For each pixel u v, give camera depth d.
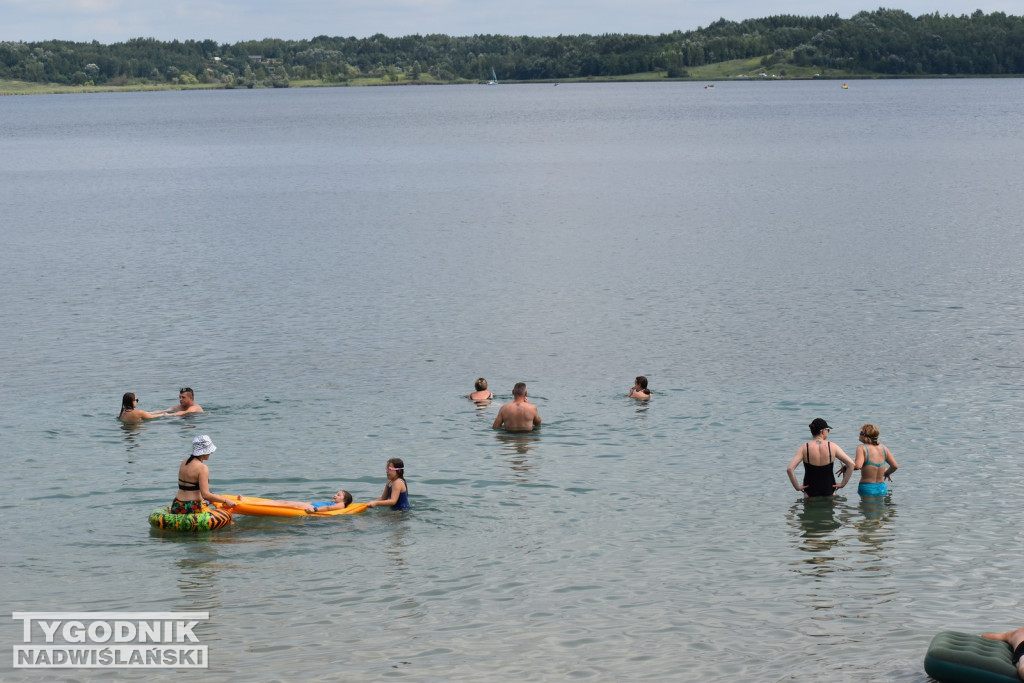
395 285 43.38
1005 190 75.94
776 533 17.81
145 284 43.69
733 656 13.23
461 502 19.31
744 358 31.09
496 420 24.25
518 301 40.03
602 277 44.75
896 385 27.75
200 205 75.38
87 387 28.14
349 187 87.88
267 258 50.81
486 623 14.32
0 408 25.97
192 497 17.88
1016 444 22.61
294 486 20.11
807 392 27.25
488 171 101.69
